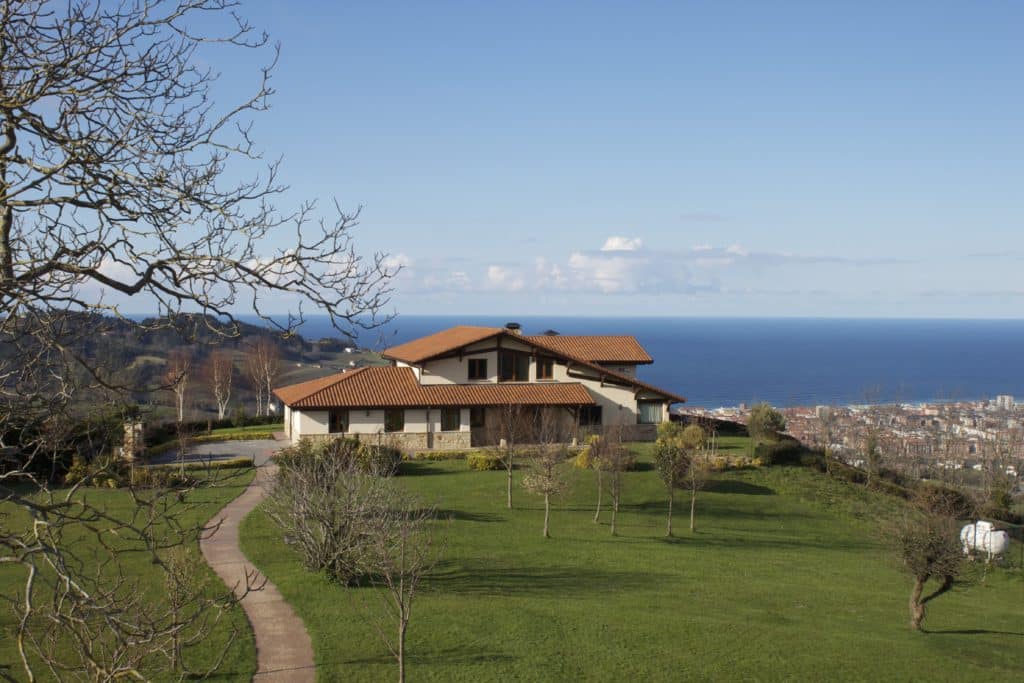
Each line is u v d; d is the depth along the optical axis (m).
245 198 7.98
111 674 6.95
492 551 31.61
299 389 58.66
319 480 27.95
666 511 41.66
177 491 8.05
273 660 19.41
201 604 8.27
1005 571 36.91
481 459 48.62
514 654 20.59
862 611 28.09
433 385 56.75
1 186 7.06
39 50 7.52
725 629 23.91
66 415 8.22
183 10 8.12
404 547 21.39
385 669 19.17
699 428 56.72
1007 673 22.11
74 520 6.95
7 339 7.08
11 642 18.48
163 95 7.97
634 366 68.69
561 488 37.06
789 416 95.62
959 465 59.88
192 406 74.50
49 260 7.05
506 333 57.88
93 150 7.21
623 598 26.81
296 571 26.47
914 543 26.53
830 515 43.06
